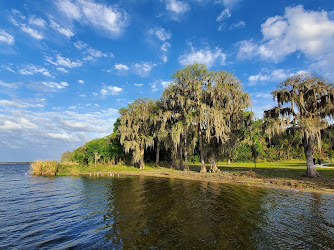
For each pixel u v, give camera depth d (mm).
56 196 11977
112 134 39375
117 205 9805
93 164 34438
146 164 37750
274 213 8391
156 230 6664
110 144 35938
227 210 8836
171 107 28594
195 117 23625
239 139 25547
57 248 5496
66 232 6586
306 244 5656
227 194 12109
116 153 35750
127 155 36375
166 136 29000
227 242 5766
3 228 6953
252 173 19688
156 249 5359
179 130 24562
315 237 6117
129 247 5500
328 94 16875
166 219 7711
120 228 6875
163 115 27688
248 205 9625
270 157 46250
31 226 7133
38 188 14805
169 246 5535
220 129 22219
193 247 5469
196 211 8703
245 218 7789
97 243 5770
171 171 26750
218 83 23812
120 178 20875
